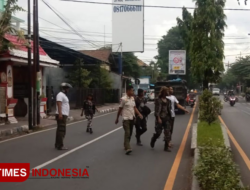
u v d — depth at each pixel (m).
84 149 10.03
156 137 10.02
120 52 42.84
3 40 14.89
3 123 16.33
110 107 32.44
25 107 20.70
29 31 15.52
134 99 10.07
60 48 27.39
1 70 17.59
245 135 13.36
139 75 52.56
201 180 5.42
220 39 26.86
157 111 9.72
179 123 17.94
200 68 26.61
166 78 60.47
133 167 7.77
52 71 35.62
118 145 10.73
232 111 28.69
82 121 19.56
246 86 65.19
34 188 6.21
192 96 33.16
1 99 17.00
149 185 6.38
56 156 8.99
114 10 42.84
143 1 42.16
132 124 9.51
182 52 45.34
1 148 10.45
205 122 12.82
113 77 41.84
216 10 26.45
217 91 80.25
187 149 10.02
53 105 31.14
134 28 42.44
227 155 6.17
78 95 28.97
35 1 16.08
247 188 5.14
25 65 20.28
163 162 8.28
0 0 19.94
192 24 27.00
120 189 6.14
